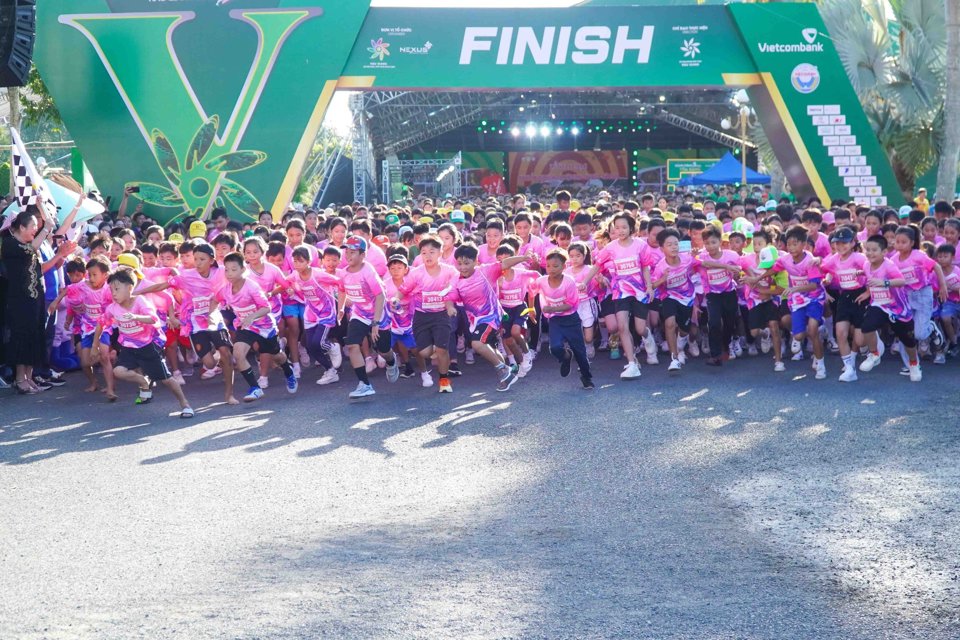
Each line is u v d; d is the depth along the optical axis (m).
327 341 10.53
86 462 7.21
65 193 12.77
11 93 19.25
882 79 22.81
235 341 9.35
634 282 10.20
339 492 6.18
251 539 5.24
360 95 32.88
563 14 21.00
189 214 20.50
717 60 21.31
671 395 9.12
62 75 20.22
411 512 5.69
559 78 21.09
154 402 9.70
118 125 20.36
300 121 20.44
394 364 10.22
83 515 5.82
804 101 21.28
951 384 9.12
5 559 5.03
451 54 20.86
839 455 6.64
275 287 10.13
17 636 4.00
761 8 21.09
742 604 4.13
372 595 4.34
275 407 9.25
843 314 9.55
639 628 3.92
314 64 20.39
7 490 6.47
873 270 9.29
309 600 4.30
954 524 5.08
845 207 14.68
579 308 11.21
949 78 19.62
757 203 17.98
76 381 11.18
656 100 42.00
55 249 11.84
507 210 18.53
